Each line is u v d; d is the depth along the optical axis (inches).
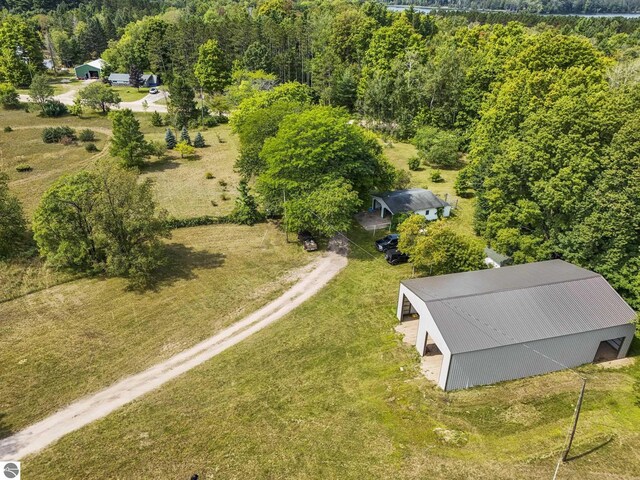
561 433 842.2
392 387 965.8
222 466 773.3
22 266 1393.9
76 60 4675.2
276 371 1017.5
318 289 1349.7
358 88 3312.0
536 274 1157.1
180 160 2455.7
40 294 1295.5
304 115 1630.2
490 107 2135.8
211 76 3444.9
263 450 805.2
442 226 1315.2
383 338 1133.1
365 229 1736.0
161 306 1259.2
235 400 929.5
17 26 3951.8
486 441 823.1
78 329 1153.4
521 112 1699.1
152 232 1354.6
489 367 954.1
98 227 1320.1
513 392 952.3
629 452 800.9
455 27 4739.2
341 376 1000.9
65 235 1342.3
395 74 3073.3
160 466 773.9
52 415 891.4
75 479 749.3
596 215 1196.5
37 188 2005.4
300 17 4746.6
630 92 1357.0
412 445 814.5
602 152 1237.1
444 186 2176.4
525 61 2138.3
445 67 2733.8
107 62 4372.5
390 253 1481.3
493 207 1469.0
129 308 1247.5
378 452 800.3
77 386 968.3
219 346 1105.4
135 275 1330.0
